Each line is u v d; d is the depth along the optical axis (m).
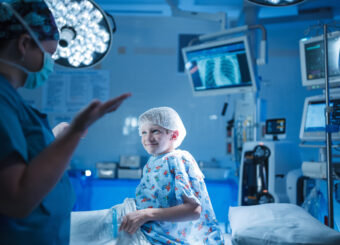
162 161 1.37
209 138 3.96
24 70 0.86
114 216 1.44
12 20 0.81
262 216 1.44
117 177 3.70
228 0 3.55
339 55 2.32
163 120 1.41
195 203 1.24
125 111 4.03
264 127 2.98
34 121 0.91
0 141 0.69
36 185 0.67
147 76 4.05
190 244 1.31
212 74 3.05
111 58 4.06
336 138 2.27
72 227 1.39
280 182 2.53
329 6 3.47
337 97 2.38
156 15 4.07
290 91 3.88
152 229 1.32
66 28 1.28
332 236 1.17
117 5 3.76
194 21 4.06
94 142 4.02
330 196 1.73
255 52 3.15
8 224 0.79
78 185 3.46
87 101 4.00
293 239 1.16
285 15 3.70
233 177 3.89
